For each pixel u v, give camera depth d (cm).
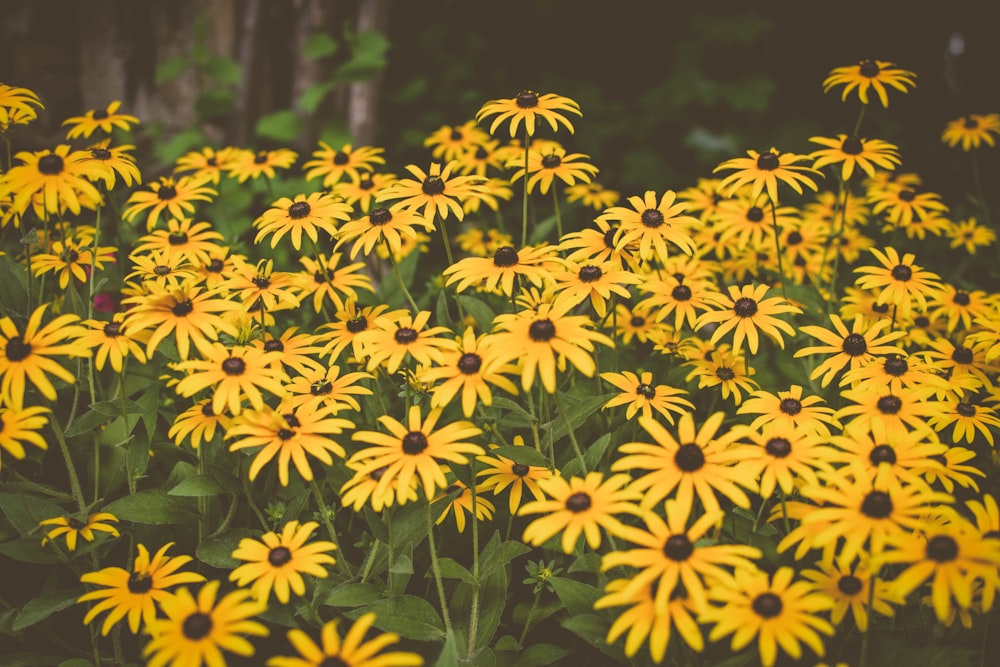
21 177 271
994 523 210
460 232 587
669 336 340
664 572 196
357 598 249
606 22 811
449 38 752
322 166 407
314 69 617
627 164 712
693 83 730
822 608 193
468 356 236
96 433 281
